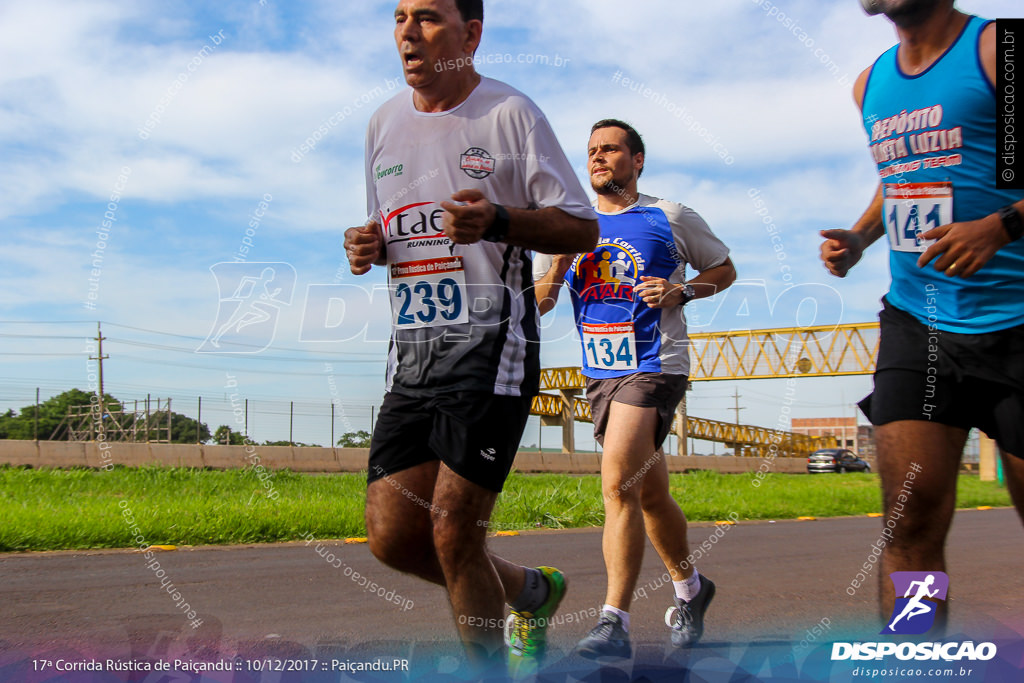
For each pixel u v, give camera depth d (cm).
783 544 684
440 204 239
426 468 243
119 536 631
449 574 230
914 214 229
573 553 593
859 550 633
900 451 219
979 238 208
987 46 216
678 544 329
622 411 331
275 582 448
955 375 219
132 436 1759
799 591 444
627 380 335
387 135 252
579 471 2239
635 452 322
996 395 218
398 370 245
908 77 229
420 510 242
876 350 237
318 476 1323
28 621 332
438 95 243
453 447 228
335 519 736
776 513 1096
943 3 220
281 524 706
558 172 235
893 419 222
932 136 224
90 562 524
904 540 222
